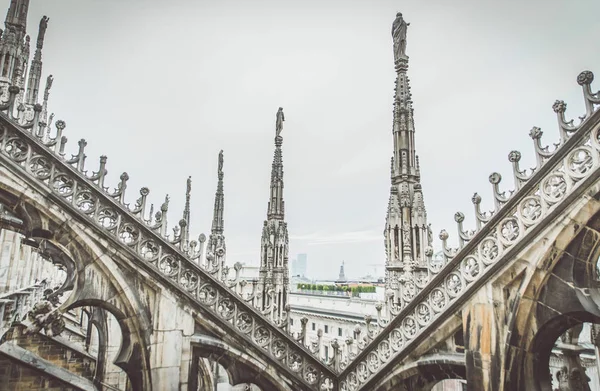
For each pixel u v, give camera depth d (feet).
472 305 27.17
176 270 32.96
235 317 35.09
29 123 29.09
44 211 28.53
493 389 25.12
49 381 45.73
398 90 51.44
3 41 46.98
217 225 116.67
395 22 53.52
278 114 90.58
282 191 86.22
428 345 30.42
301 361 37.70
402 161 48.73
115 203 31.01
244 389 68.49
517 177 25.39
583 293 22.40
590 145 21.49
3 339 39.63
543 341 24.72
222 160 121.19
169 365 30.99
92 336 78.07
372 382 34.81
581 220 21.89
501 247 25.82
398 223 46.80
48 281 103.24
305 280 500.33
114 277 30.01
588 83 22.00
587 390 34.71
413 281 32.83
